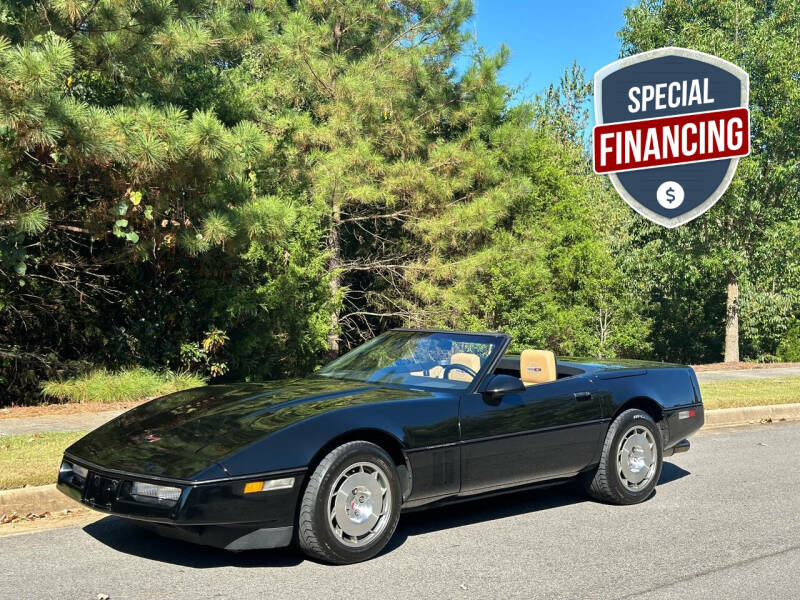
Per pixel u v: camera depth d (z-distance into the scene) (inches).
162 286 564.4
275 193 605.9
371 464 184.9
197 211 450.0
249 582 168.2
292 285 605.3
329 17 742.5
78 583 166.2
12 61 330.6
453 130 783.7
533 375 240.8
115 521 217.0
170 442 179.6
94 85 502.3
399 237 807.7
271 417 185.6
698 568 183.2
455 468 203.3
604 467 241.6
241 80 644.7
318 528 175.3
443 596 162.1
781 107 900.0
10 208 385.1
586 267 834.8
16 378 526.6
